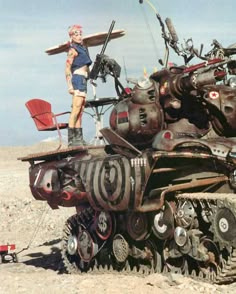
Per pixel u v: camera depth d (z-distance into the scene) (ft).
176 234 35.06
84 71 42.04
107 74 39.93
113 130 39.40
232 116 35.99
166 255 36.32
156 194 35.35
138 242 38.55
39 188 42.70
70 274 42.34
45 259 50.80
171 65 38.86
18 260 51.21
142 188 35.68
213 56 38.19
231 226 31.94
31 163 44.45
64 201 41.60
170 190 35.01
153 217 36.45
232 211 31.76
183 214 34.78
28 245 57.88
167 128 37.86
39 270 45.57
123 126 38.60
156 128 37.83
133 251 38.65
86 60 42.04
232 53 38.11
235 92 36.24
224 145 34.55
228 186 35.55
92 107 42.22
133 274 38.96
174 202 35.63
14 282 38.09
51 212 71.36
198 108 37.40
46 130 43.73
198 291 32.35
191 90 35.81
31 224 68.03
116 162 37.32
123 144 37.83
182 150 34.91
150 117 37.81
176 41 38.65
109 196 37.73
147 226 36.94
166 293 32.27
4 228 67.62
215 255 33.65
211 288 32.50
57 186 41.88
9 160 134.21
